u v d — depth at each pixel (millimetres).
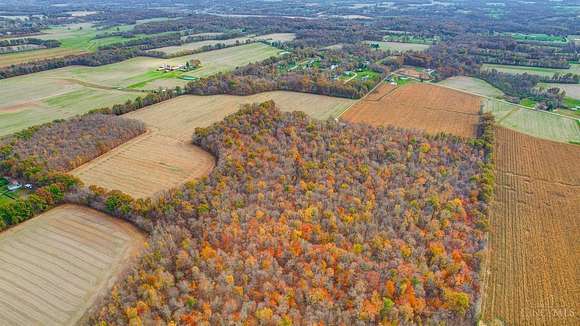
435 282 81312
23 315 78250
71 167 129500
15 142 139750
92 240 98312
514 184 125062
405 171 123188
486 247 95125
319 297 76688
